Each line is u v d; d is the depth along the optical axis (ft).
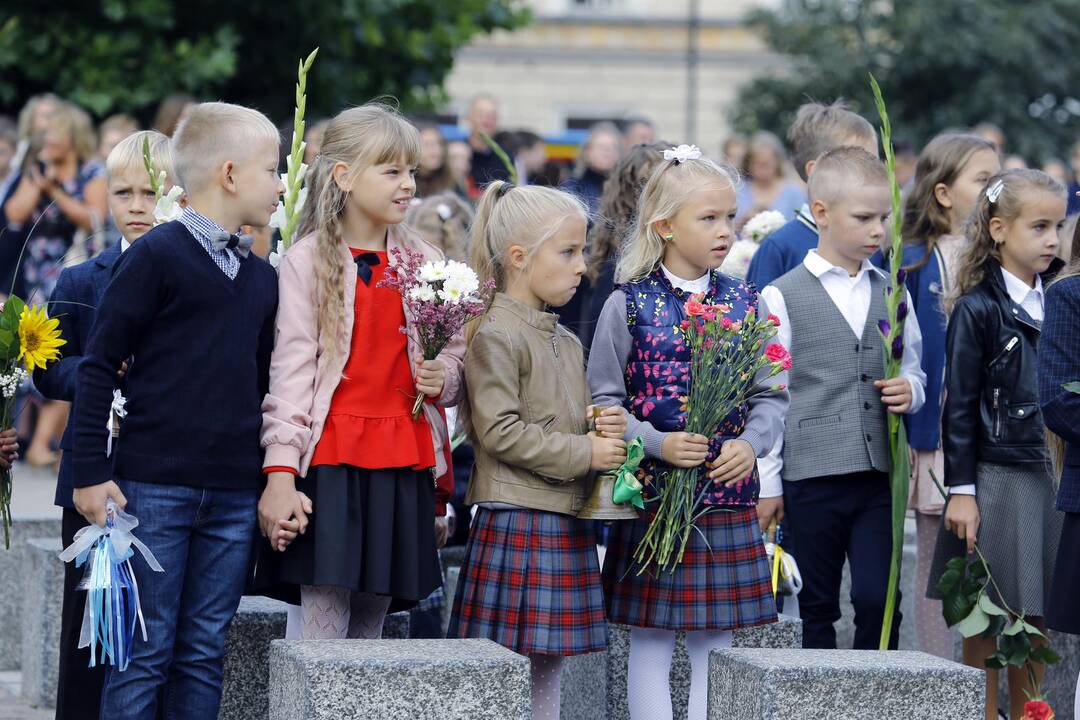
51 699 28.73
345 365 21.67
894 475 25.68
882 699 19.79
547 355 22.79
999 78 133.18
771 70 142.61
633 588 23.26
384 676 18.71
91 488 20.17
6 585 33.06
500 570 22.26
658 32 156.46
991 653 26.91
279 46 71.67
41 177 48.80
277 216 24.68
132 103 66.18
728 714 20.61
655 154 30.55
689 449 22.22
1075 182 70.33
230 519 21.15
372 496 21.50
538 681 22.71
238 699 24.39
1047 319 22.99
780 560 26.50
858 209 26.22
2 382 21.62
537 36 156.25
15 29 64.80
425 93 79.10
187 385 20.61
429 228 33.78
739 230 43.88
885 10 136.26
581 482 22.45
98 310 20.47
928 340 29.55
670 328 23.30
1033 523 25.75
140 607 20.59
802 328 26.68
